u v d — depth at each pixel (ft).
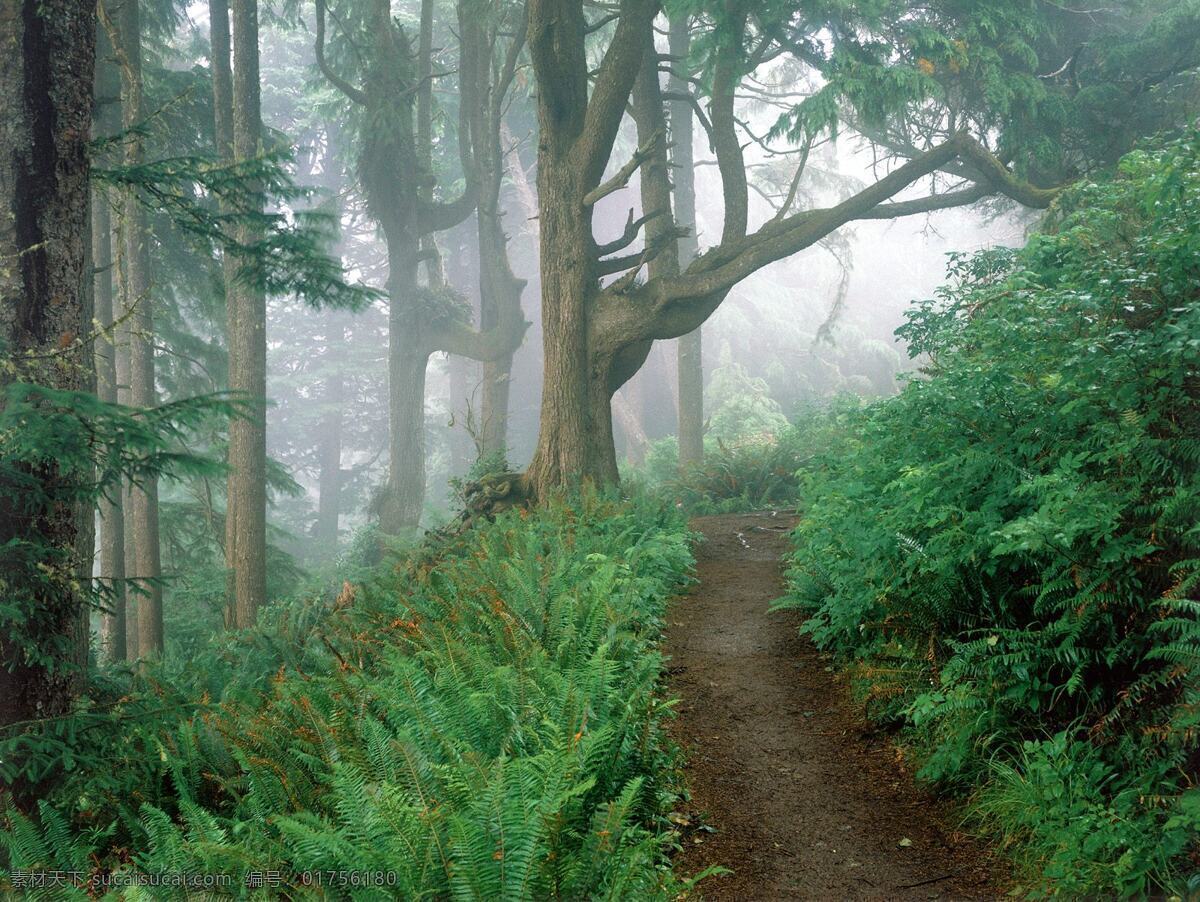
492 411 80.18
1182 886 12.42
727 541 44.34
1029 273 23.81
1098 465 18.12
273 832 14.33
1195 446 16.35
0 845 15.37
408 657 20.84
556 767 12.86
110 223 57.26
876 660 21.68
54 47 20.22
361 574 55.42
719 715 21.79
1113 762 15.08
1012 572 18.92
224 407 16.61
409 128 77.36
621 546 33.09
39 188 20.10
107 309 59.67
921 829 16.43
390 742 14.43
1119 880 12.83
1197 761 13.99
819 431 68.80
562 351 50.96
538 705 16.03
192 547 67.62
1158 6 55.36
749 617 29.84
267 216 25.03
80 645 20.30
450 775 13.25
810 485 35.94
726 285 50.90
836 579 23.98
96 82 58.44
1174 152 20.17
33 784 18.31
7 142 19.80
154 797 17.12
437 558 45.60
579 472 50.11
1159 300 18.93
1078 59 57.88
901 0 53.31
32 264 19.90
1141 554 15.48
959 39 51.55
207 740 17.90
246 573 54.60
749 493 65.87
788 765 19.26
